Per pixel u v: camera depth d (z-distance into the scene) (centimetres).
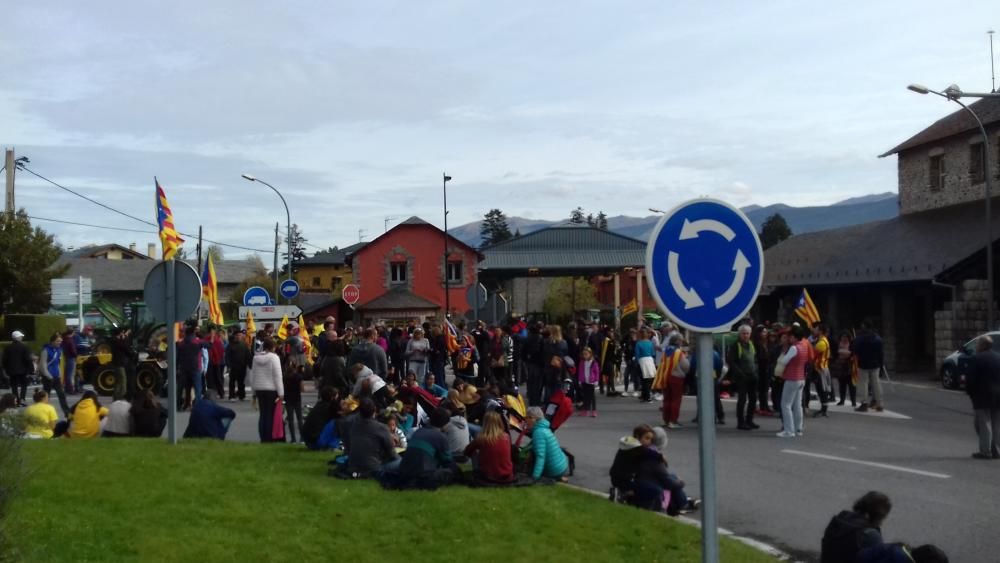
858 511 769
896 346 3819
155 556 759
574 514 953
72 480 1001
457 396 1395
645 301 8244
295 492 1005
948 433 1786
